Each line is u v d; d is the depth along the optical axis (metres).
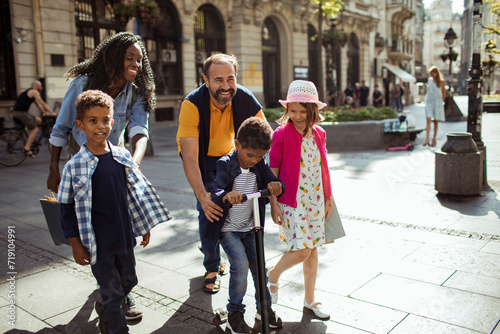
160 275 3.14
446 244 3.57
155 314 2.59
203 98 2.53
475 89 5.32
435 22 59.66
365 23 26.77
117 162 2.21
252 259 2.40
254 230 2.03
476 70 5.30
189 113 2.53
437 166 5.16
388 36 34.59
